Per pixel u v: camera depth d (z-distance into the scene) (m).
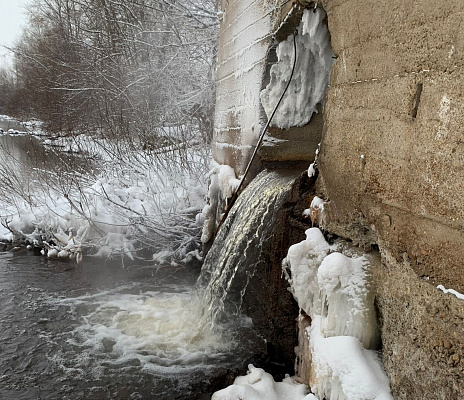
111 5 13.16
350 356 2.48
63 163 9.26
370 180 2.62
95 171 9.66
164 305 5.45
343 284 2.66
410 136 2.23
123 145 9.99
